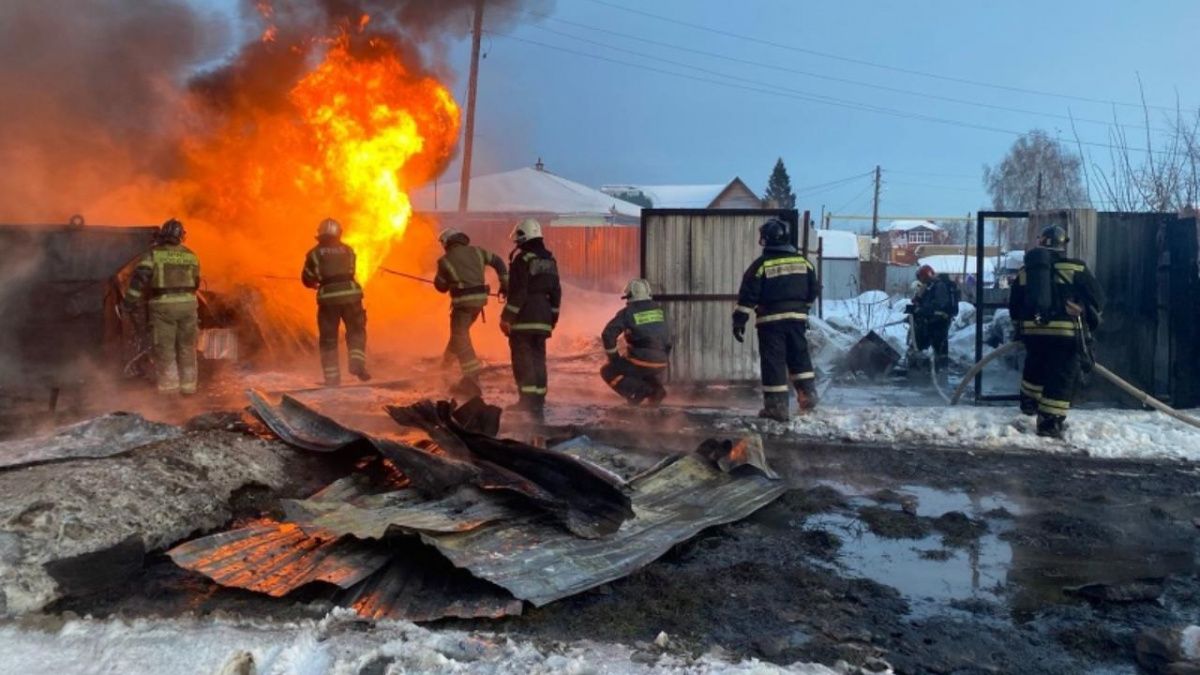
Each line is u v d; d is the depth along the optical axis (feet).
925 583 13.56
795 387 25.67
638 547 14.12
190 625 11.07
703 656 10.54
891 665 10.64
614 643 10.91
